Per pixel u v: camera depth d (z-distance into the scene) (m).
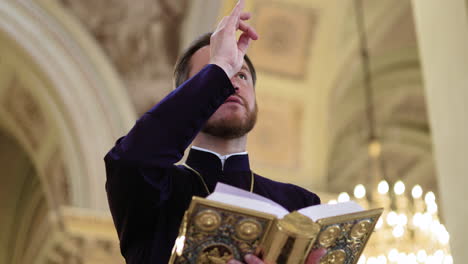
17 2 11.37
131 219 2.18
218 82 2.18
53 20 11.59
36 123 12.44
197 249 2.00
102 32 11.82
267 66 14.09
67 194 11.94
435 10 4.55
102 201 11.71
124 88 11.95
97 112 11.76
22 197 15.91
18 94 12.24
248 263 2.00
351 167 15.32
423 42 4.66
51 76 11.55
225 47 2.28
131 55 11.98
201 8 11.69
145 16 11.84
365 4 13.24
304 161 14.93
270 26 13.48
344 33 13.72
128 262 2.25
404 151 15.64
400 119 15.31
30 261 15.21
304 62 14.15
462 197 4.12
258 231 2.00
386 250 9.19
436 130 4.41
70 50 11.67
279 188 2.54
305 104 14.63
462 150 4.17
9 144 14.85
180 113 2.12
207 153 2.42
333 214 2.08
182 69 2.66
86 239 11.55
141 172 2.06
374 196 10.49
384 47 14.09
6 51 11.52
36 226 15.19
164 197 2.15
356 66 14.34
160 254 2.16
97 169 11.70
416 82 14.60
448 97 4.34
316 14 13.33
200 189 2.33
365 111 15.02
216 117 2.41
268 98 14.43
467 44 4.22
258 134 14.70
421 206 9.68
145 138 2.09
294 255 1.97
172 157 2.10
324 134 14.89
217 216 1.94
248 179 2.45
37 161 13.12
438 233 9.20
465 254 4.04
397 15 13.38
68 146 11.77
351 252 2.25
